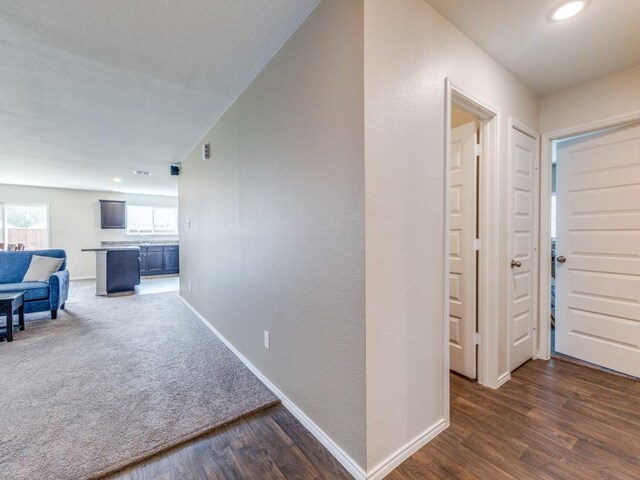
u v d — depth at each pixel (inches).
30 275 165.9
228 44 74.5
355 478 54.4
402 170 58.1
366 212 52.2
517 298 95.3
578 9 62.6
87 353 111.0
